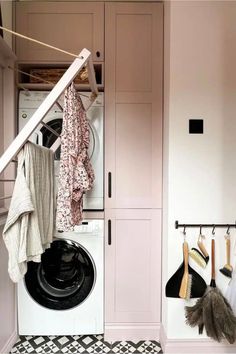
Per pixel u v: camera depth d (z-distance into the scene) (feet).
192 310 5.25
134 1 6.10
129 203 5.98
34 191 3.64
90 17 5.97
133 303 6.05
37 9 5.94
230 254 5.49
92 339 6.06
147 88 5.96
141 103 5.96
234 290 5.32
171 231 5.46
